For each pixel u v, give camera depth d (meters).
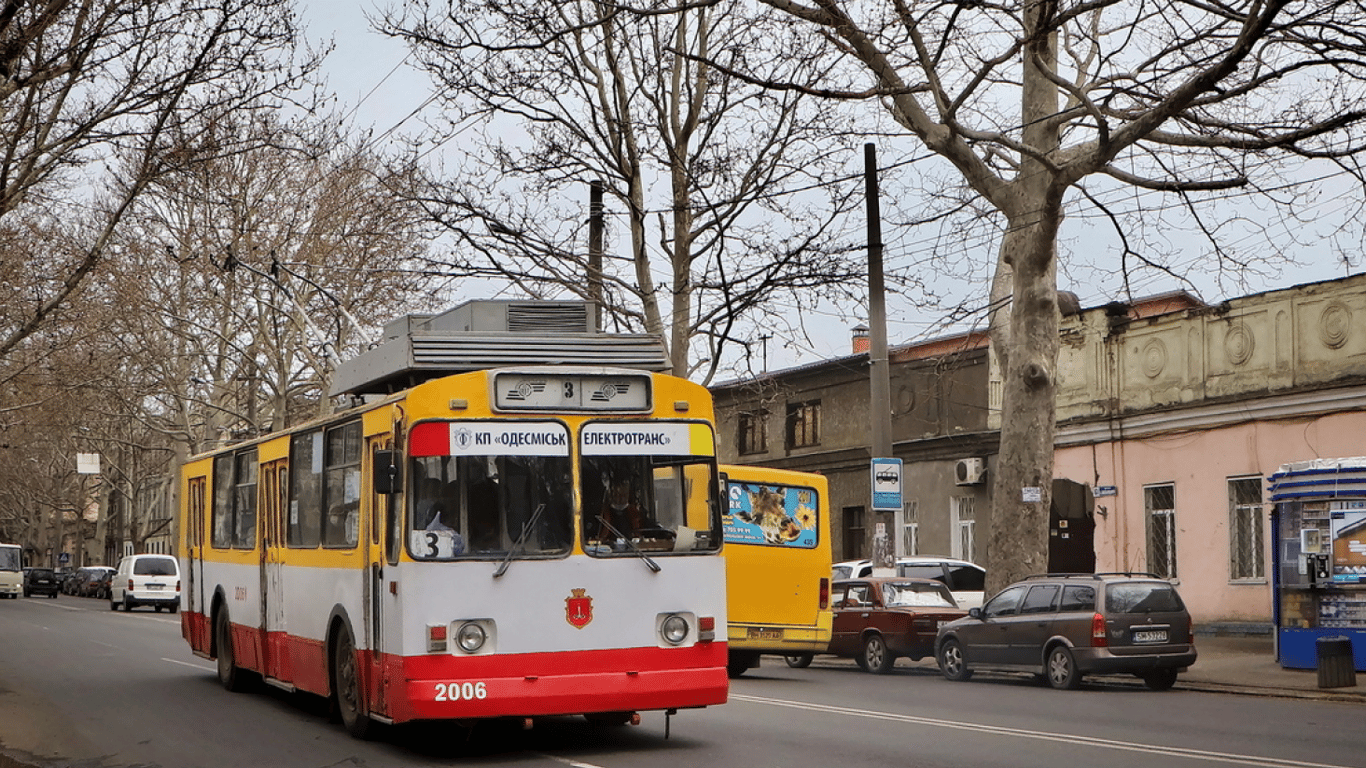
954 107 16.84
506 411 11.00
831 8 16.75
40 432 58.41
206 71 15.28
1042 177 20.78
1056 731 12.76
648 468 11.30
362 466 11.98
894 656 22.19
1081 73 22.20
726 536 20.28
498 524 10.80
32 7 13.99
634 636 10.96
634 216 26.75
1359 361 23.28
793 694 17.22
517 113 25.38
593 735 12.59
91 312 38.41
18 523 99.62
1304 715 14.38
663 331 26.92
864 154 23.50
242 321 42.19
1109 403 28.66
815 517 20.98
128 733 13.41
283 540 14.79
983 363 32.12
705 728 13.10
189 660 23.06
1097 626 17.86
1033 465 21.08
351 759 11.30
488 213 26.30
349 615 12.20
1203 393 26.39
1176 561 26.98
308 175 37.50
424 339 11.77
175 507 49.47
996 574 21.27
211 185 36.25
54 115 15.51
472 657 10.54
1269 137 17.62
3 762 11.66
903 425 34.97
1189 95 15.95
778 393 35.00
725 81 25.45
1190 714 14.50
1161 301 33.47
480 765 10.84
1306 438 24.20
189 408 51.34
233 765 11.23
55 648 26.08
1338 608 18.95
